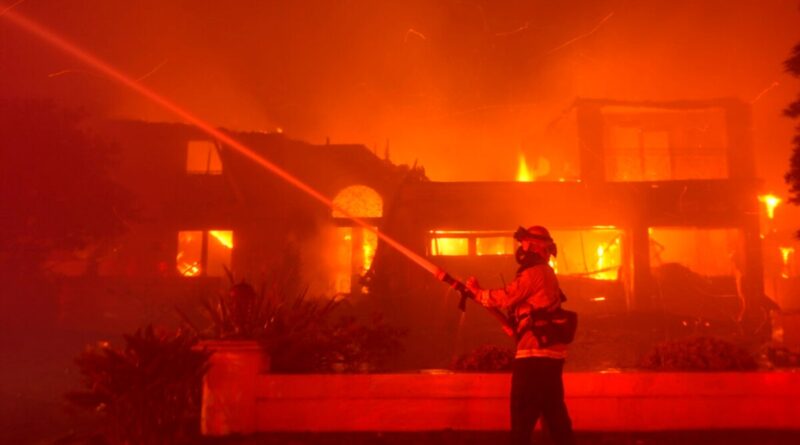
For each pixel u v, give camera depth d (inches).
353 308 873.5
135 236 1047.0
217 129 1079.6
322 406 232.7
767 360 518.9
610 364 529.3
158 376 218.2
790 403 227.0
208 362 232.7
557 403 177.3
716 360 241.4
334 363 282.7
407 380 232.8
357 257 1082.7
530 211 1013.2
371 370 277.6
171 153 1082.1
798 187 444.1
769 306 956.6
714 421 226.7
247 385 232.7
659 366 251.1
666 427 226.4
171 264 1048.8
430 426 230.4
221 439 225.5
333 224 1090.7
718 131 1093.8
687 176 1082.7
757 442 211.0
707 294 978.1
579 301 986.1
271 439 221.5
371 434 227.0
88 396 217.8
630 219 1001.5
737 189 998.4
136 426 218.2
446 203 1017.5
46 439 283.4
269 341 253.8
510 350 253.1
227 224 1052.5
